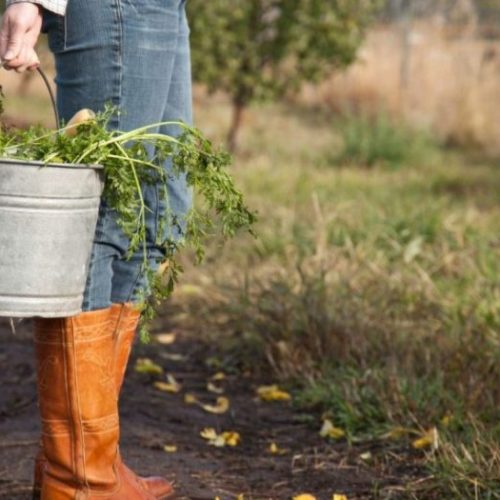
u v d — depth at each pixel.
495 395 6.51
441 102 22.58
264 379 7.55
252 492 5.42
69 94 4.50
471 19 24.55
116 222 4.25
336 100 23.38
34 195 3.79
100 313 4.45
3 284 3.82
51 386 4.45
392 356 7.13
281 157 17.86
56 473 4.52
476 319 7.71
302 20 16.64
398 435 6.16
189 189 4.78
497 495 5.07
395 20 25.38
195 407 6.90
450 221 11.34
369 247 10.20
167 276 9.60
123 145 4.40
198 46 16.52
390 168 17.69
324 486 5.53
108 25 4.38
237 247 10.45
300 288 8.42
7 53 4.17
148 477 5.41
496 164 18.81
